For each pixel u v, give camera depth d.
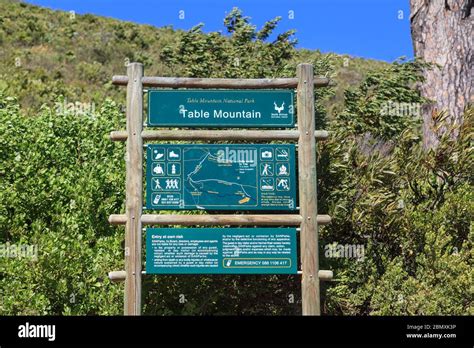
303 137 6.12
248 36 8.42
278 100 6.19
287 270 5.94
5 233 6.62
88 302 6.16
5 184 6.84
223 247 5.94
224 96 6.18
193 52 8.34
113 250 6.40
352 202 6.84
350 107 7.86
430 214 6.62
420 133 9.38
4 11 26.23
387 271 6.45
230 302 6.76
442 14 9.09
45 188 6.80
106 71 21.70
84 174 6.96
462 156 6.86
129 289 5.87
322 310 6.65
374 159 6.96
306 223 6.01
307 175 6.07
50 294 6.12
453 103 8.86
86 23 27.95
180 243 5.94
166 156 6.08
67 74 20.50
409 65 8.06
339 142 6.95
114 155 7.24
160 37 27.92
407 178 6.98
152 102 6.13
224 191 6.07
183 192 6.05
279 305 6.80
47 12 28.30
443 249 6.51
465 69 8.87
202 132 6.14
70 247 6.18
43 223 6.70
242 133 6.14
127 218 5.95
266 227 6.31
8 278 6.13
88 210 6.76
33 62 20.84
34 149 7.09
